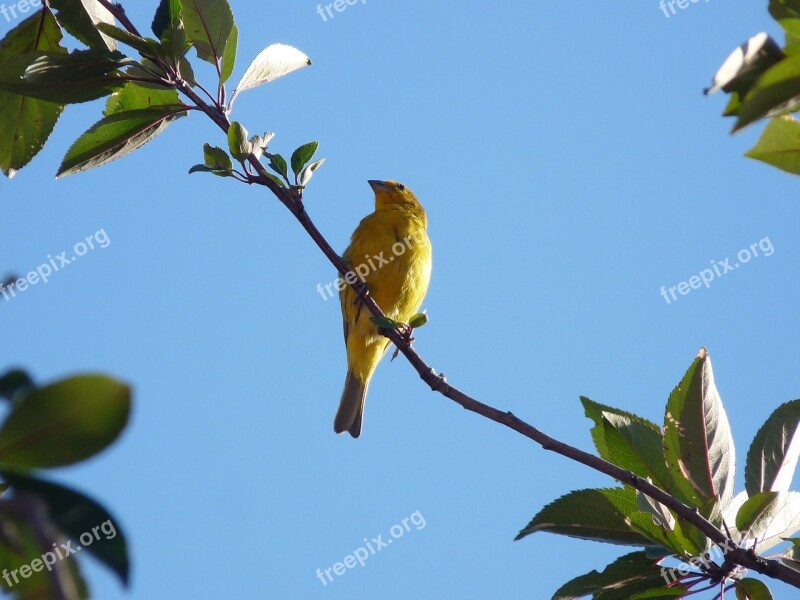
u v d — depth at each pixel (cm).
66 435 314
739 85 423
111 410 314
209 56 709
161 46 684
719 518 590
